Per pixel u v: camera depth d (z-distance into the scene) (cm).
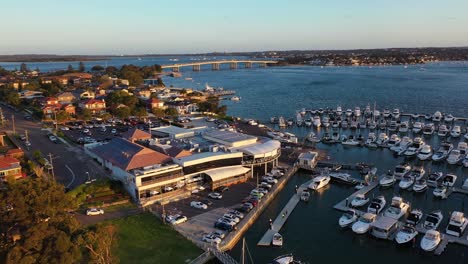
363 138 15000
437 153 12825
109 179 9238
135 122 17550
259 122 18875
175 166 9244
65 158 11519
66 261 4525
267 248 7144
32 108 19738
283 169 11131
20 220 5078
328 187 10300
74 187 9088
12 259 4409
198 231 7325
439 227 7769
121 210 8144
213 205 8569
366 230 7575
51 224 5044
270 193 9306
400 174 10656
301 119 18888
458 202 9169
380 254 7038
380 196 9094
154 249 6556
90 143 12781
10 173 9644
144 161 9300
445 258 6794
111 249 5753
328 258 6894
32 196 5222
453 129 15862
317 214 8644
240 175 10119
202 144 11350
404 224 7856
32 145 13000
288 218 8400
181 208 8356
